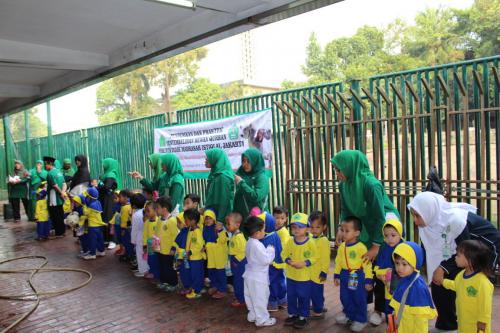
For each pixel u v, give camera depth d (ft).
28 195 40.11
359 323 13.06
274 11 15.90
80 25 20.36
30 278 20.68
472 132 20.31
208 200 17.67
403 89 19.04
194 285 16.78
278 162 24.00
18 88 34.99
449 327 12.34
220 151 17.95
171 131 30.60
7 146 56.75
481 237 11.10
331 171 21.63
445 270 11.34
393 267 12.19
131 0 17.22
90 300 17.48
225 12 17.75
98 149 41.57
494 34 70.33
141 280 19.93
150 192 22.68
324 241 13.83
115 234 24.90
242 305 15.75
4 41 22.65
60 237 31.45
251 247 13.76
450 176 17.21
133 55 23.67
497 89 16.55
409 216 18.63
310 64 106.93
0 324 15.42
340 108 20.63
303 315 13.58
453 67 17.49
